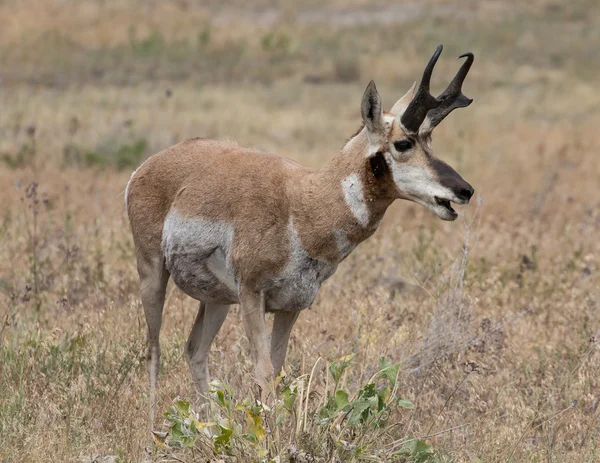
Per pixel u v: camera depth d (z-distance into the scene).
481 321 27.39
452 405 23.97
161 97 79.06
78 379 23.77
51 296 30.66
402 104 21.69
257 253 21.86
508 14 131.25
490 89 90.06
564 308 30.25
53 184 47.38
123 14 108.31
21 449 20.88
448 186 20.72
